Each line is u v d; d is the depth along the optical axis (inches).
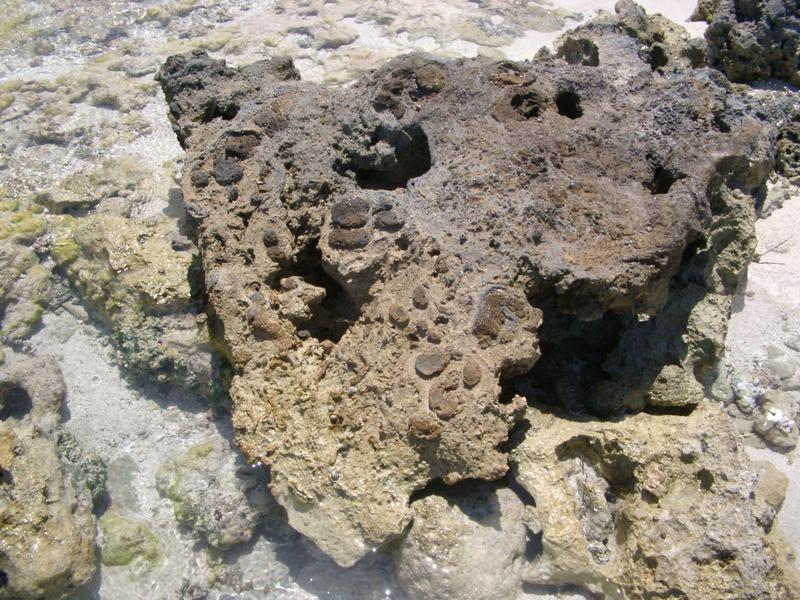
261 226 47.1
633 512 41.4
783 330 53.8
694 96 50.1
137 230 57.6
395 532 39.4
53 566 43.8
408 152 51.6
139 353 53.6
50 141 74.0
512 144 47.8
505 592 40.6
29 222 61.5
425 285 42.5
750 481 40.7
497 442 39.3
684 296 49.6
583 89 51.5
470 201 45.5
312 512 40.8
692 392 45.4
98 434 53.2
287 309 44.5
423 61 51.6
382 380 41.1
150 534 48.0
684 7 88.0
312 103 52.0
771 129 57.6
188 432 52.8
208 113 55.6
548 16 88.5
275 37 85.9
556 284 43.2
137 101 77.7
